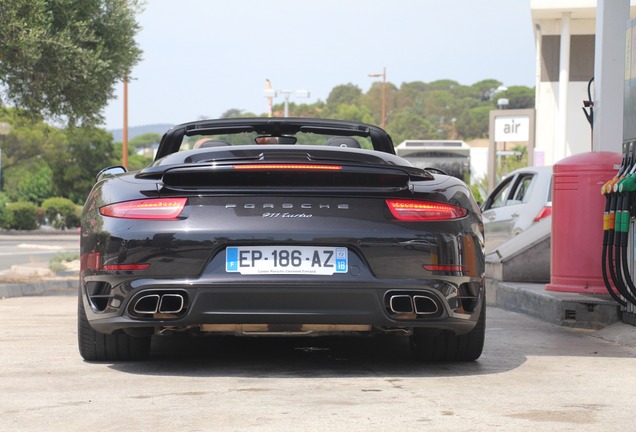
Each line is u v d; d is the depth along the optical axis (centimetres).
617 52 902
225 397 447
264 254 494
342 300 495
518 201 1276
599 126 907
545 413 410
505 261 1096
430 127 19475
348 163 501
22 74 1496
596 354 620
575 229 858
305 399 441
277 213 496
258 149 536
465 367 552
